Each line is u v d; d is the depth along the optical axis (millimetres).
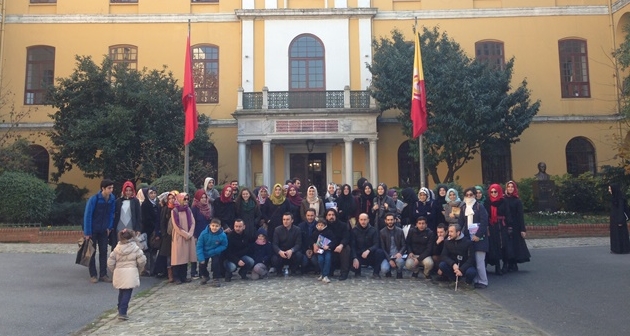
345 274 10023
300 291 8859
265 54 24969
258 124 22422
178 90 21281
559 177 22000
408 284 9641
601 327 6500
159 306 7926
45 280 9758
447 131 20375
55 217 19094
